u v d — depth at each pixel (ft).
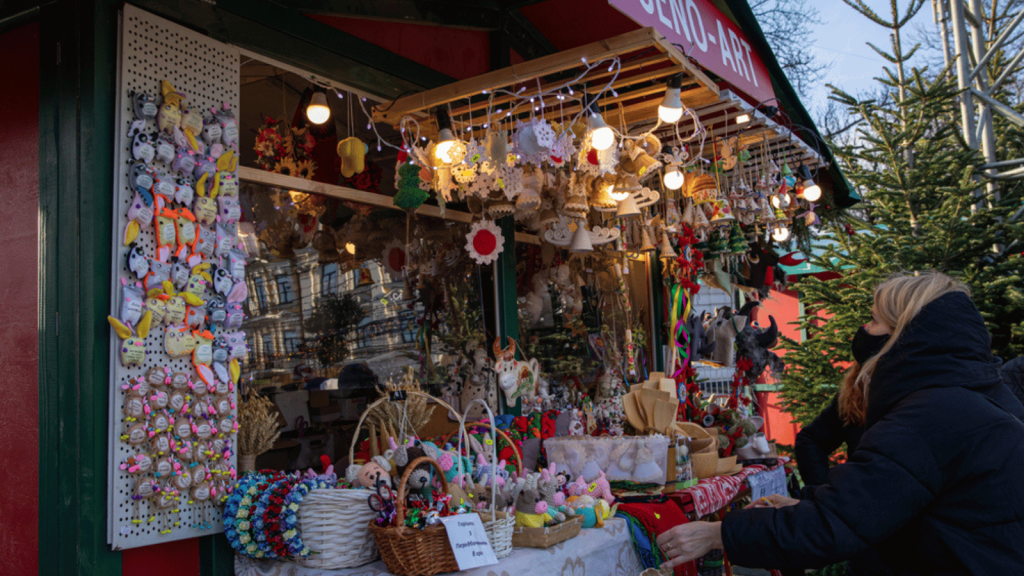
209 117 8.96
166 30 8.62
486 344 14.16
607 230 13.84
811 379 25.59
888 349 5.90
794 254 22.95
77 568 7.52
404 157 10.84
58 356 7.91
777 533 5.60
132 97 8.16
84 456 7.59
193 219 8.61
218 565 8.66
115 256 7.87
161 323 8.24
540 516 8.24
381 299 12.16
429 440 10.89
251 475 8.89
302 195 11.10
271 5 10.09
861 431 7.21
